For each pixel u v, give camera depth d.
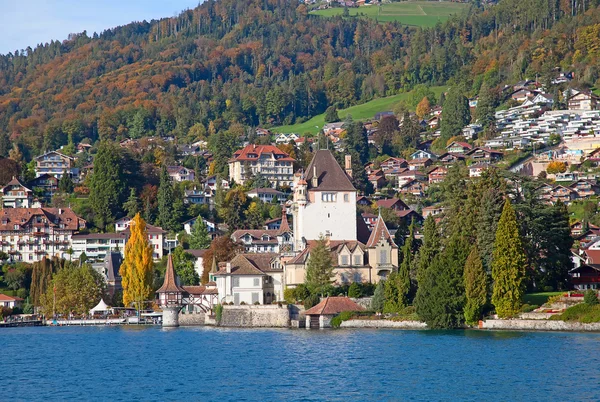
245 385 186.62
